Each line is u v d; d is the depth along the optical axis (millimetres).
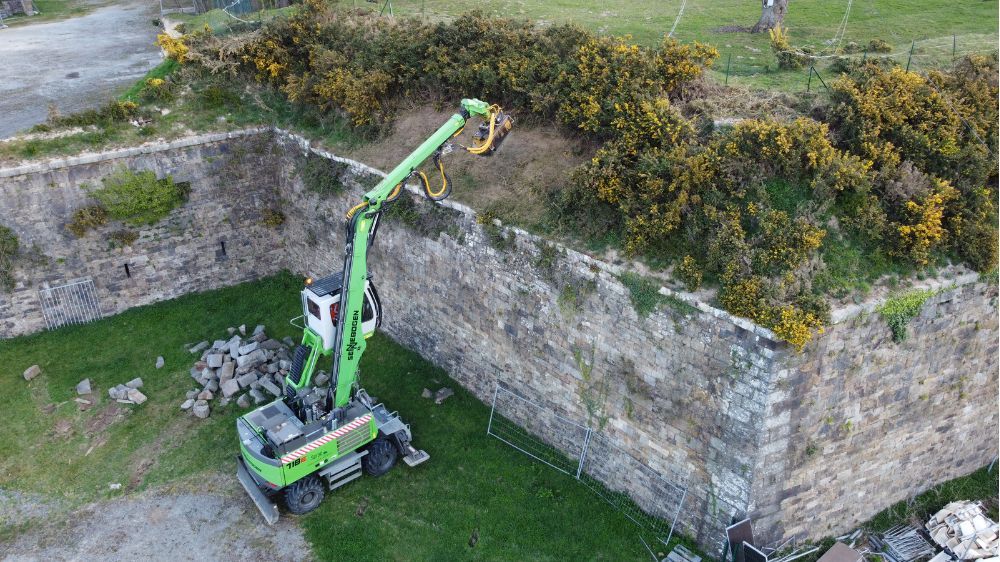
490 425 17688
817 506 14586
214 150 22844
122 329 21797
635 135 16109
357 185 20750
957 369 15070
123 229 21875
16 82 28797
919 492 16203
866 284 13578
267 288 24047
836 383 13414
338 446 15102
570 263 15406
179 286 23328
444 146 14766
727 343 12969
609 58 18250
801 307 12695
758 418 12828
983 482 16641
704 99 18219
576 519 15328
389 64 22250
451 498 15828
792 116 16828
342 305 14016
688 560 14195
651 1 31312
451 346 19172
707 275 13727
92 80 28984
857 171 14117
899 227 14102
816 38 24688
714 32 26078
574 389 16125
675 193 14789
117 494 16141
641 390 14695
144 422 18203
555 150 18375
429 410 18438
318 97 23188
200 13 33375
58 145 21016
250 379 19172
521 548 14688
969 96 16281
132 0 41594
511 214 16922
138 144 21812
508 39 20953
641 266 14500
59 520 15484
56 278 21234
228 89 24312
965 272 14359
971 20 25844
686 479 14438
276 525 15164
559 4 31234
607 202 15680
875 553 14867
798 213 13945
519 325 16906
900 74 16391
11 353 20578
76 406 18719
